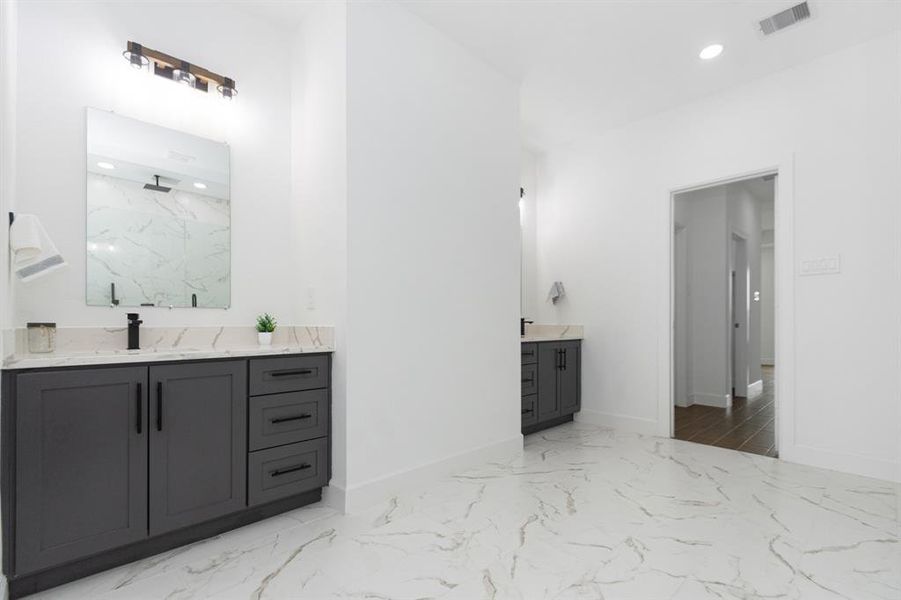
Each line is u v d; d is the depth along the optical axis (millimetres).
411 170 2562
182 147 2318
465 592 1557
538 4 2502
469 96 2938
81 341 1976
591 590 1564
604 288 4059
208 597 1534
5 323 1555
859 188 2773
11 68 1748
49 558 1523
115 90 2135
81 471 1595
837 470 2801
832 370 2840
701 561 1751
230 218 2473
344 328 2242
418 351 2566
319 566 1721
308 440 2199
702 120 3506
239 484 1972
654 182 3766
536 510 2225
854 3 2441
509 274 3219
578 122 3934
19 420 1487
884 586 1584
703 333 5078
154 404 1757
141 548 1771
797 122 3035
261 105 2611
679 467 2877
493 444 3021
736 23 2643
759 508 2242
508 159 3229
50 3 1969
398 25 2516
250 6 2514
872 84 2746
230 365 1957
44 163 1928
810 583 1604
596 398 4078
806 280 2957
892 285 2646
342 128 2283
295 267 2637
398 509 2240
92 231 2043
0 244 1489
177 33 2326
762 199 6320
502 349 3135
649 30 2719
